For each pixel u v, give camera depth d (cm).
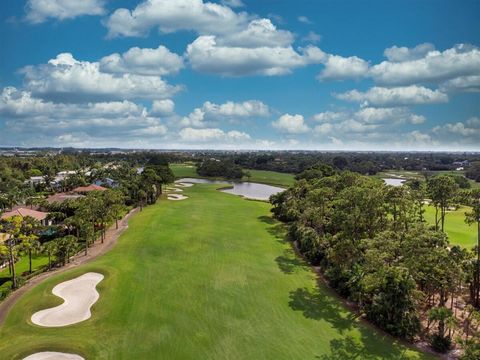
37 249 5294
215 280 4869
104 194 8875
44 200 10262
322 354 3209
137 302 4159
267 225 8419
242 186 18500
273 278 5012
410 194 5934
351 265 4538
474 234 6612
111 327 3612
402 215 5372
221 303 4178
